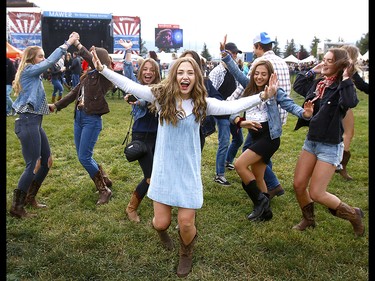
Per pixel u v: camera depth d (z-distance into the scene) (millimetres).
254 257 3113
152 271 2973
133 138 3643
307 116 3213
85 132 4062
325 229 3645
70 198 4363
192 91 2766
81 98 4047
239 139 5344
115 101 13398
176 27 34625
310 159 3348
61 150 6438
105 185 4301
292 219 3869
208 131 3518
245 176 3732
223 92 4645
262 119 3684
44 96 3742
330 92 3158
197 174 2816
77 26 23062
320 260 3088
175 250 3248
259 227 3656
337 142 3119
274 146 3715
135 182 4973
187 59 2744
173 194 2742
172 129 2742
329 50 3139
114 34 21047
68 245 3293
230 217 3904
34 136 3664
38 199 4328
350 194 4660
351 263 3082
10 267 2934
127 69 4172
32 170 3729
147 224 3705
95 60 2848
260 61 3660
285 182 5035
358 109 12453
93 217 3838
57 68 11734
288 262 3023
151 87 2850
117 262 3059
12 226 3600
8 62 8781
